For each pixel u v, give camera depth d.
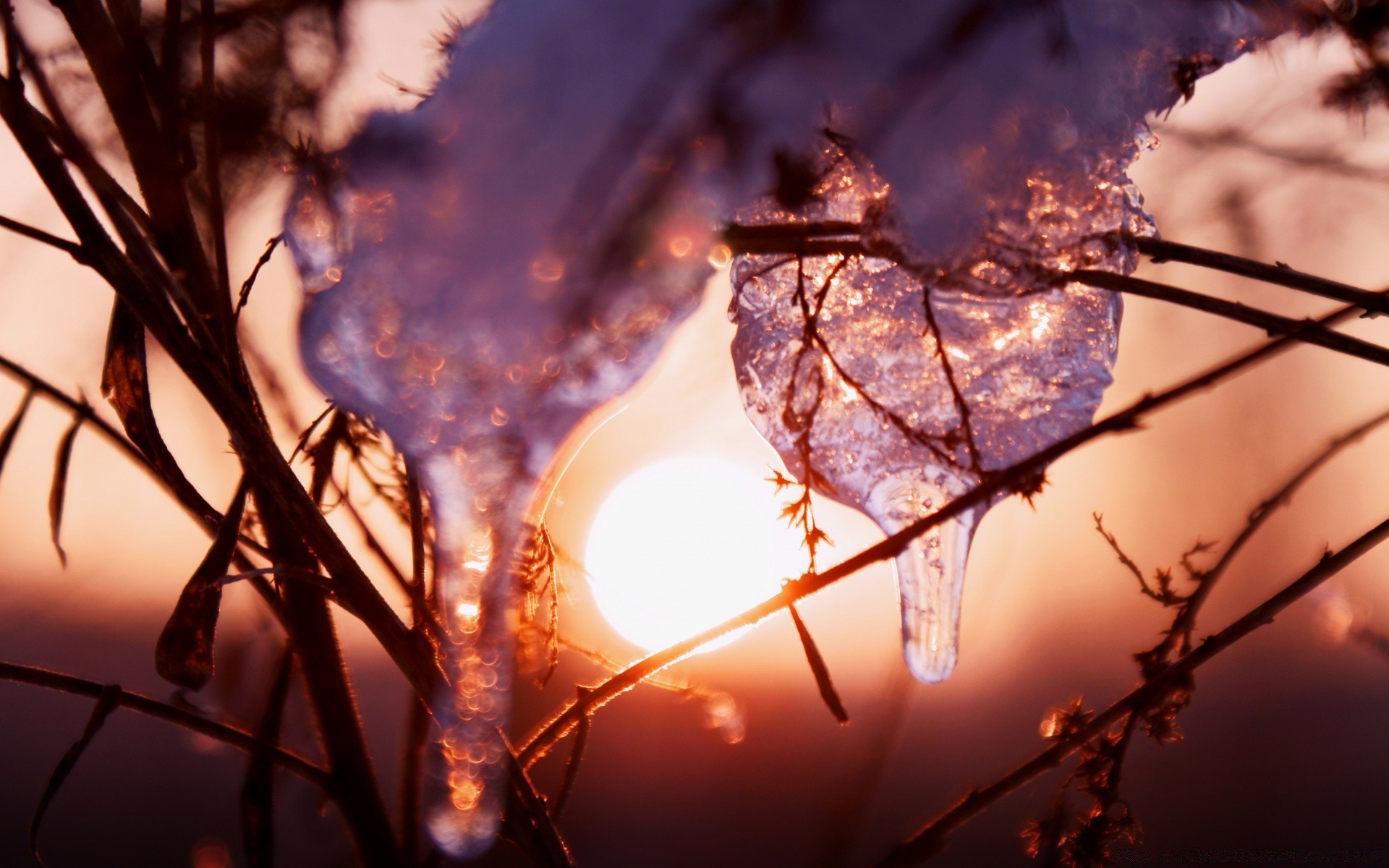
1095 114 0.46
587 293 0.44
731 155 0.44
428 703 0.46
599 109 0.44
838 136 0.45
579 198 0.44
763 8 0.44
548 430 0.45
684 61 0.44
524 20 0.45
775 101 0.44
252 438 0.46
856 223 0.46
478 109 0.45
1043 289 0.46
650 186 0.44
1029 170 0.45
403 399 0.45
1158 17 0.46
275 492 0.46
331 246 0.45
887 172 0.45
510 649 0.45
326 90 0.46
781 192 0.45
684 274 0.45
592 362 0.45
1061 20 0.45
